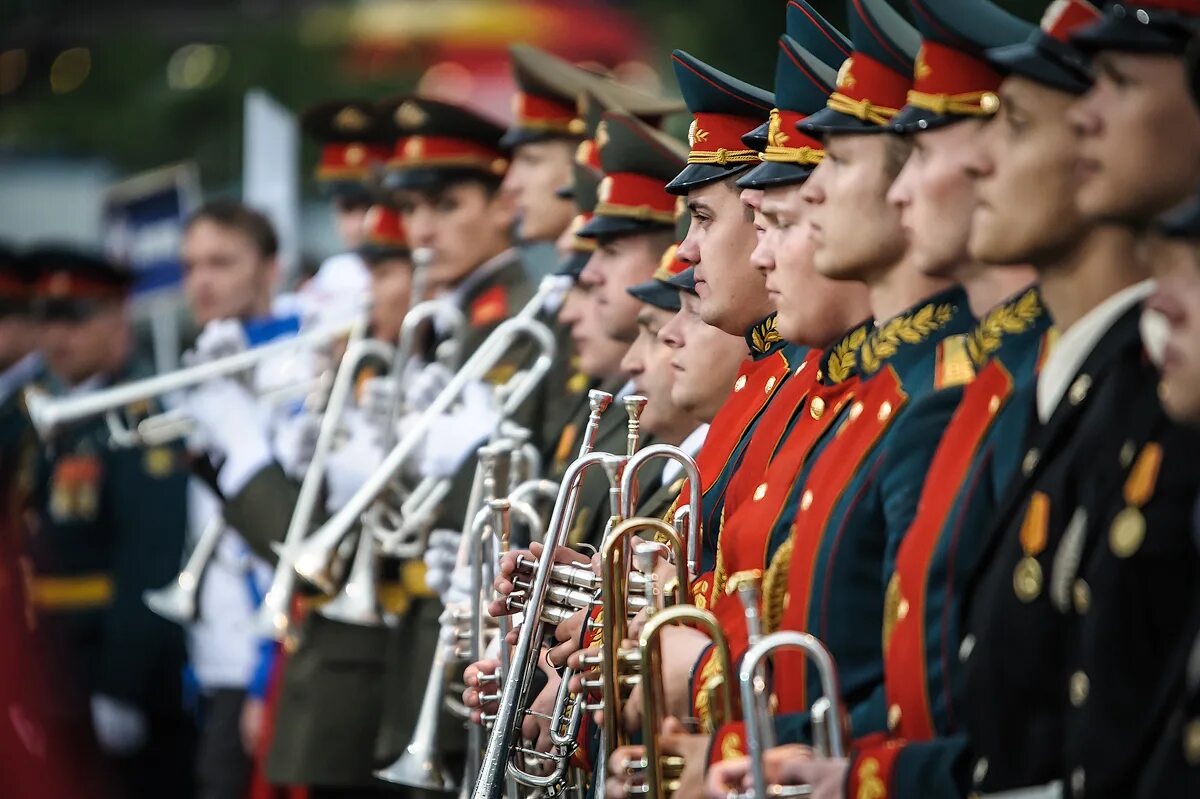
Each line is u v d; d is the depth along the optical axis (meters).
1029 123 8.87
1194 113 8.29
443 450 18.00
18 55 56.16
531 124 18.95
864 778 8.88
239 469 20.56
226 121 54.12
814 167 11.03
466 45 50.28
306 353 23.78
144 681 25.72
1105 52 8.36
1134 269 8.80
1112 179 8.38
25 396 26.25
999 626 8.60
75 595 25.48
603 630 10.81
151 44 56.06
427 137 20.30
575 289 16.22
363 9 52.75
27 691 15.02
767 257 11.27
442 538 17.55
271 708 21.44
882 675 9.83
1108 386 8.42
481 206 20.45
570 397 17.88
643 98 18.22
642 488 14.42
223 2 56.34
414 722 18.67
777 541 10.69
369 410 19.84
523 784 13.18
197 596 22.78
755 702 9.21
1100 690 7.97
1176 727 7.73
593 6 49.06
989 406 9.41
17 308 27.03
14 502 25.61
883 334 10.38
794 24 12.30
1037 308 9.54
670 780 10.16
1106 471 8.22
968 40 9.39
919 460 9.73
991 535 8.88
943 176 9.56
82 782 15.62
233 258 25.47
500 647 13.60
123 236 32.53
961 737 8.83
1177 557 7.88
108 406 21.92
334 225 40.44
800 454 10.80
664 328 13.34
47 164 45.12
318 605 19.97
